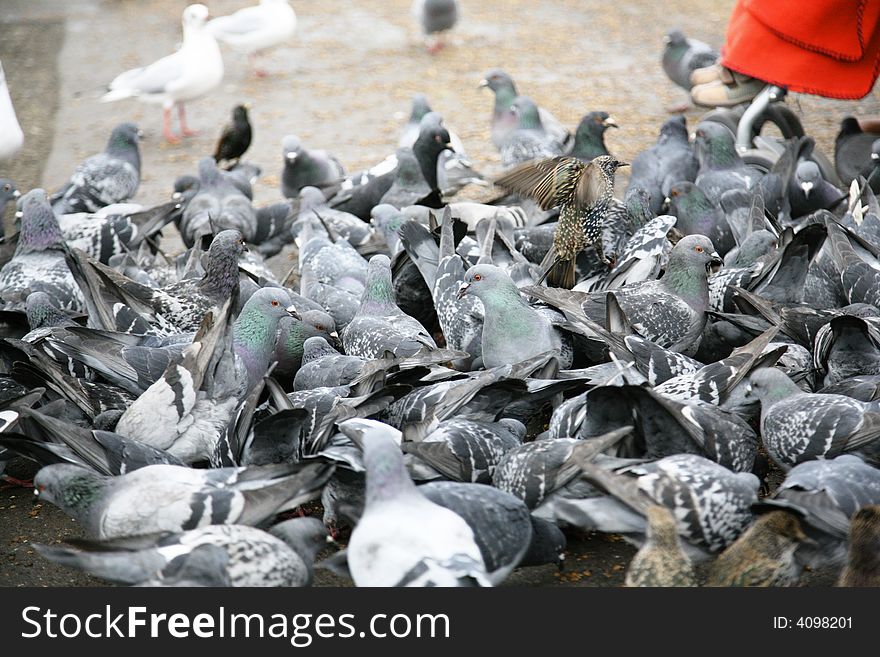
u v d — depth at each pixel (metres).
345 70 18.62
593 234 8.09
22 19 22.42
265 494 5.09
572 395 6.99
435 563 4.43
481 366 7.64
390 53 19.66
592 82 17.22
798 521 4.84
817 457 5.64
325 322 7.74
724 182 10.34
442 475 5.68
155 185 13.35
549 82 17.30
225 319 6.29
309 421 6.02
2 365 7.04
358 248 9.75
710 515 5.04
